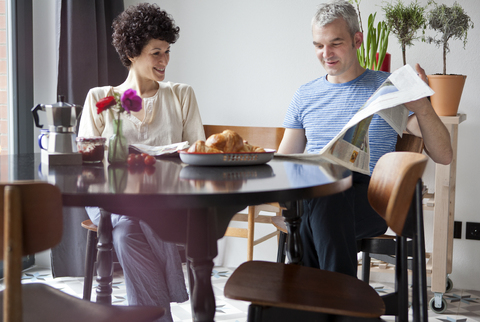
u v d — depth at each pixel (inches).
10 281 32.2
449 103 89.3
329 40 72.7
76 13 101.7
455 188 102.3
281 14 113.0
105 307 42.5
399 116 65.7
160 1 120.1
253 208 95.0
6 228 31.9
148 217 41.6
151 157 54.9
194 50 119.3
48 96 109.7
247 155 54.1
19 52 104.4
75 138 56.1
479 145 101.7
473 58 100.7
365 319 43.0
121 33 78.6
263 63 115.2
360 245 71.7
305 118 79.6
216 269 118.0
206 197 36.6
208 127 100.5
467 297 100.0
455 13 90.6
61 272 107.7
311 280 49.6
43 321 39.4
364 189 68.4
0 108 103.0
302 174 47.2
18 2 103.4
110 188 38.8
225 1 116.2
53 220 33.8
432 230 106.3
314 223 59.4
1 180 43.3
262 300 43.5
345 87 76.0
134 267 65.3
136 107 56.2
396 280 49.9
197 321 40.4
